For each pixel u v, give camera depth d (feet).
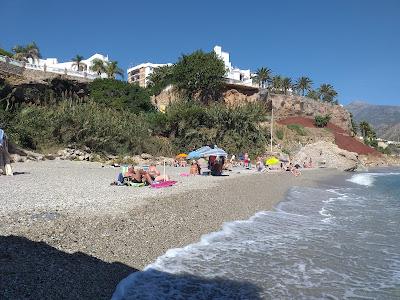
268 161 132.77
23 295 19.47
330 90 385.29
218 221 42.86
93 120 122.01
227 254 31.78
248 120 172.24
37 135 109.29
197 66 201.05
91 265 25.25
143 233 33.53
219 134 164.86
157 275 26.09
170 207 43.78
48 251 25.76
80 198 44.88
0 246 24.85
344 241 37.99
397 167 279.08
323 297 24.30
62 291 20.95
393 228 44.88
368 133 390.63
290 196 69.97
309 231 41.91
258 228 41.81
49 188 52.29
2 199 41.29
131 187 59.41
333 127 301.43
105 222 33.81
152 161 121.19
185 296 23.22
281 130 234.99
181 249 32.09
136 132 136.67
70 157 103.60
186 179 77.25
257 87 231.50
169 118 155.94
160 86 210.18
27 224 30.35
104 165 98.17
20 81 136.77
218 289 24.63
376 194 82.74
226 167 111.45
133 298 22.22
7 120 107.24
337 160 167.94
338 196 77.25
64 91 156.04
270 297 23.95
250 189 69.00
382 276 28.37
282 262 30.60
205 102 207.62
